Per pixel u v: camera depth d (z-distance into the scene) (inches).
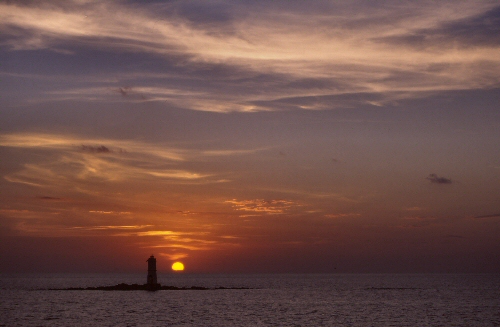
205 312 3769.7
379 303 4776.1
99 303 4421.8
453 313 3843.5
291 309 4087.1
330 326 3048.7
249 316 3538.4
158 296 5275.6
